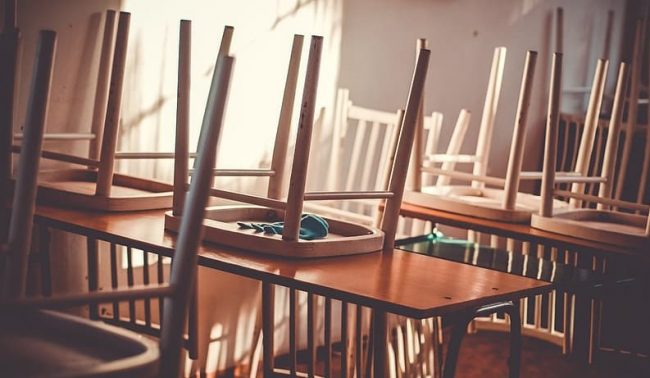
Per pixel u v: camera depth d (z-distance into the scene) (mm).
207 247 2006
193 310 2373
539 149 4961
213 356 3213
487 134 3471
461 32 4191
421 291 1777
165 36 2869
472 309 1784
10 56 1419
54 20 2572
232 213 2311
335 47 3531
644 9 5422
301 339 3625
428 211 2938
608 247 2598
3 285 1476
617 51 5414
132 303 2434
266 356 2309
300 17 3346
